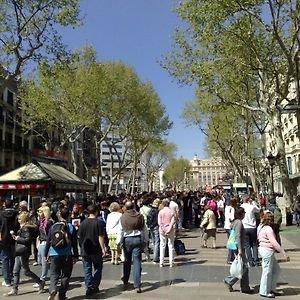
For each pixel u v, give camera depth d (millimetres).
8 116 48375
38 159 22531
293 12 16375
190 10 16969
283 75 19516
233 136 37812
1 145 46906
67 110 32219
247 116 31891
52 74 20625
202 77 18328
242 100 23156
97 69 31984
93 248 7965
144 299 7477
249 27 17422
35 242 11719
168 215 10969
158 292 8008
